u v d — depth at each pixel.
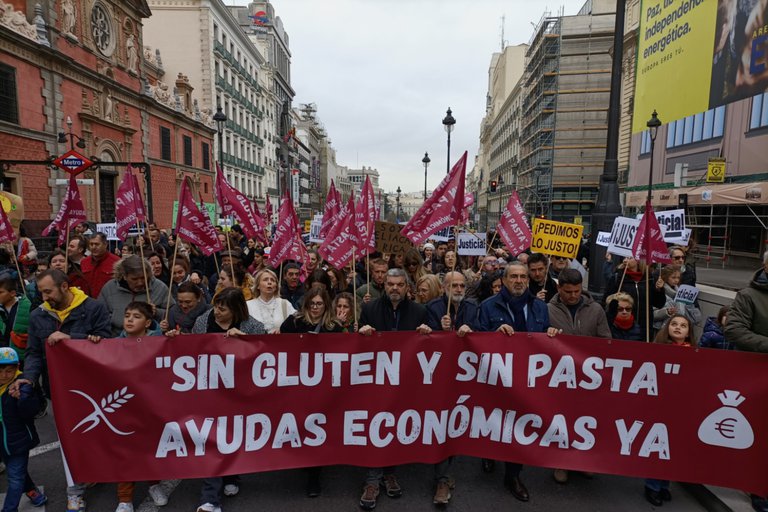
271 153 59.16
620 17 8.14
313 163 93.94
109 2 22.22
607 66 39.88
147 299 4.36
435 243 12.85
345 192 154.62
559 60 39.34
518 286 3.96
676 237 6.39
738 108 16.00
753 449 3.50
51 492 3.79
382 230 7.11
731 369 3.53
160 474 3.48
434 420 3.71
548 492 3.83
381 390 3.69
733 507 3.42
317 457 3.66
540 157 43.44
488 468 4.15
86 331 3.79
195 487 3.88
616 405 3.65
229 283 5.32
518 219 5.88
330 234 5.01
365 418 3.69
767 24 14.62
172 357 3.53
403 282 3.93
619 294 4.44
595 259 8.74
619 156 29.11
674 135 19.92
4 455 3.29
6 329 4.21
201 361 3.56
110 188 22.86
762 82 14.96
